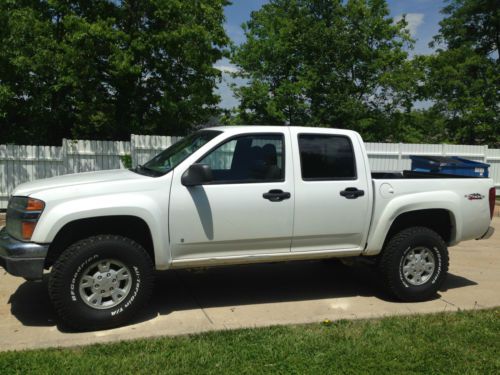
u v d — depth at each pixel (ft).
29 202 14.96
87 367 12.64
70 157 39.68
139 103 54.08
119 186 15.60
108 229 16.34
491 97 80.84
